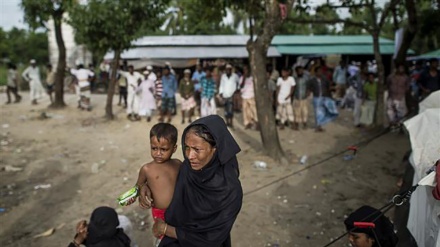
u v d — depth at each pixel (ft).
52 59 81.41
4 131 35.99
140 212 19.36
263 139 27.58
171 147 7.89
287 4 25.67
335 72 57.88
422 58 64.08
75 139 33.12
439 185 8.43
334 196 21.07
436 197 8.57
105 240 9.90
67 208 19.85
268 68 42.37
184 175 6.95
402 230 14.87
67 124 39.19
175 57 73.72
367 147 29.91
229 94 37.45
